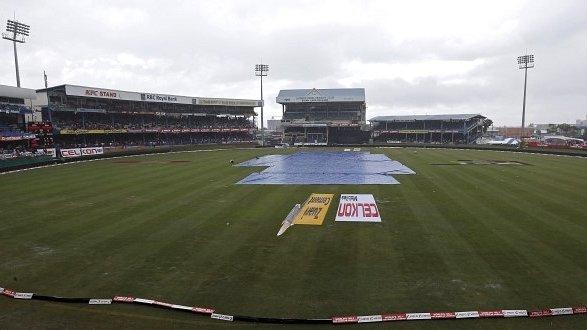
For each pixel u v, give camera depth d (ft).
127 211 73.56
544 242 51.78
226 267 45.39
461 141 300.20
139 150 213.46
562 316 33.55
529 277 41.06
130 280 42.29
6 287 41.37
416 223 62.28
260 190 94.99
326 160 174.91
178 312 35.68
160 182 108.78
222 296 38.24
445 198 81.20
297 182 107.45
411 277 41.75
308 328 32.71
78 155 180.55
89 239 56.80
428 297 37.27
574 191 86.79
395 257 47.60
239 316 34.37
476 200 78.64
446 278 41.32
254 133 335.67
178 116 280.72
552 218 63.62
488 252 48.49
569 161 155.53
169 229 61.05
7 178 121.60
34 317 35.32
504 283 39.83
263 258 48.06
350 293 38.40
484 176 112.78
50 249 52.80
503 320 33.22
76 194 91.56
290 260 47.29
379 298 37.27
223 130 298.56
